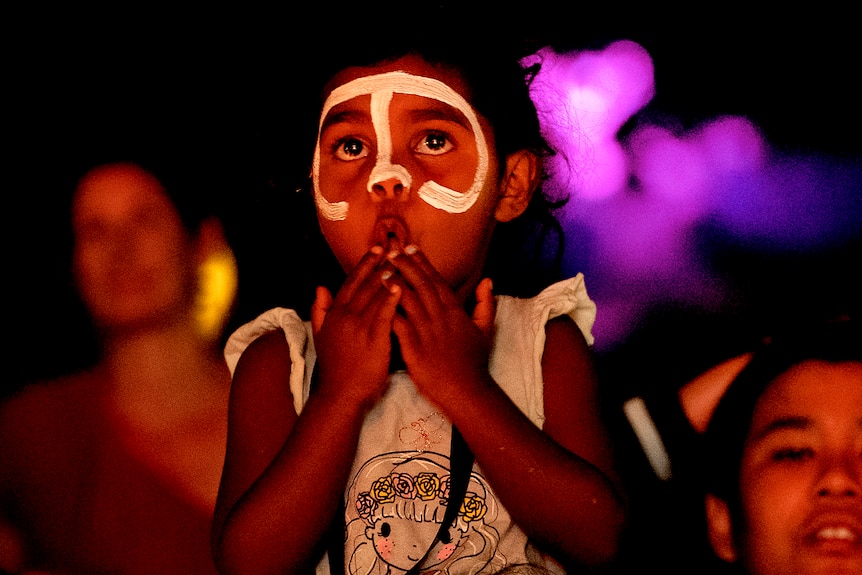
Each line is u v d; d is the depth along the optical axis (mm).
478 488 3891
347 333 3715
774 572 3891
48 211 6191
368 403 3729
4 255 6422
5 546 5199
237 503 3711
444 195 3902
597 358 7582
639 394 4785
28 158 6246
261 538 3586
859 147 9555
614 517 3691
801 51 10164
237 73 6516
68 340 6512
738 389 4332
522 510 3643
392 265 3820
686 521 4652
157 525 5164
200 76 6562
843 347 4137
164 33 6875
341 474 3670
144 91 6363
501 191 4344
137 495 5215
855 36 10078
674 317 8414
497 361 4098
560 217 7641
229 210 5992
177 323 5496
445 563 3811
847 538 3789
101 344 5488
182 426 5348
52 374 6500
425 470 3924
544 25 8773
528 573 3727
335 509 3695
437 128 3967
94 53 6762
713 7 9711
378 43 4035
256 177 6031
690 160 9500
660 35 9727
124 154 5684
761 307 8297
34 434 5312
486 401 3676
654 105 9641
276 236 6035
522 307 4203
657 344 8000
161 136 5777
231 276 5828
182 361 5449
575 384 4055
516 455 3615
